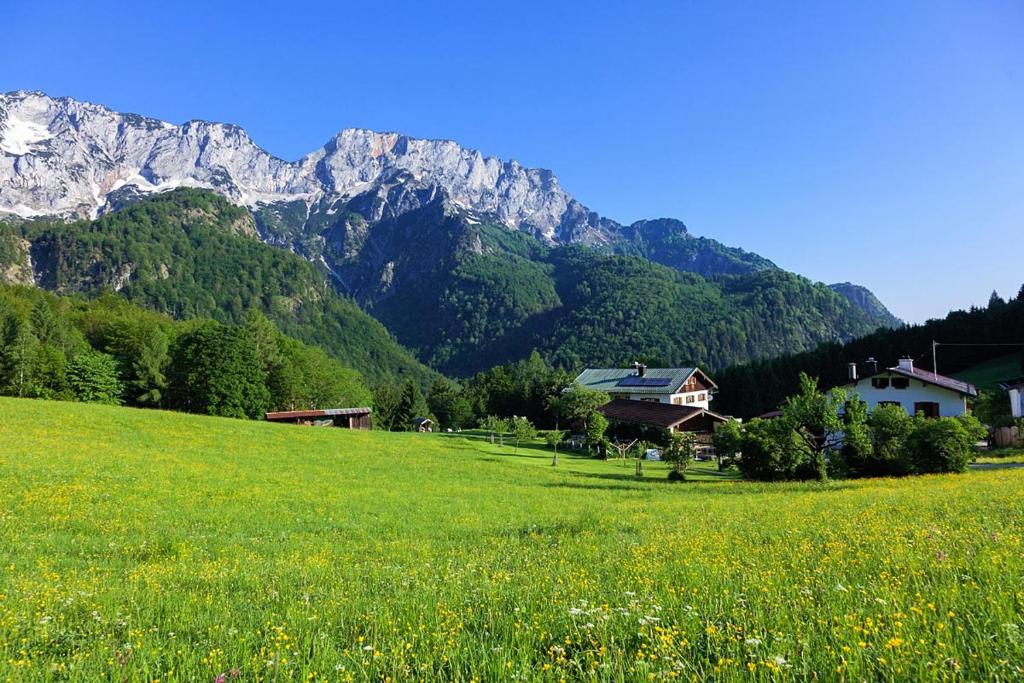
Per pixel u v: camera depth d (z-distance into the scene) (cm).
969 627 504
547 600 739
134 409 5666
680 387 8875
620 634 568
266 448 4625
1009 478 2403
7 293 11900
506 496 2952
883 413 3656
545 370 12975
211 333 8850
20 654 601
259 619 748
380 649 592
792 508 1900
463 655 534
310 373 11619
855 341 12075
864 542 1043
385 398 13925
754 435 3756
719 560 977
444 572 1079
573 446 7075
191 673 546
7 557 1280
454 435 8088
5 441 3459
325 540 1705
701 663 491
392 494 2888
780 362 12294
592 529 1686
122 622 736
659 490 3291
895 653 459
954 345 10906
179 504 2253
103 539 1592
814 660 470
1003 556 750
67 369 8575
